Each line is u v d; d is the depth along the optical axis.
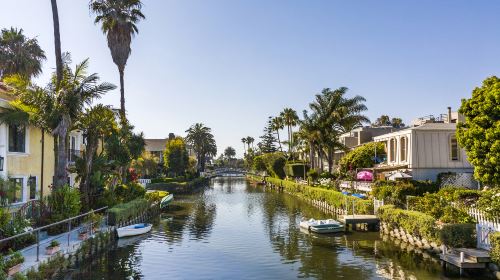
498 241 16.11
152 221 37.09
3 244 17.36
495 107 19.05
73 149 36.34
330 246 25.25
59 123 24.33
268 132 154.00
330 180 55.62
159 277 18.73
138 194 39.06
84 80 25.33
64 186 24.11
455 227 19.19
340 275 18.77
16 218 19.30
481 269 17.77
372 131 67.31
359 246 25.11
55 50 26.80
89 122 29.47
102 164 32.12
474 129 19.70
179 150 85.50
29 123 25.52
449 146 37.66
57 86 25.20
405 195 29.98
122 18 41.53
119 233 27.70
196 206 50.34
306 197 56.66
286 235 29.48
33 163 29.41
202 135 137.25
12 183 23.75
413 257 21.95
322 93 63.56
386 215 28.36
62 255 18.14
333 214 41.56
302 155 93.31
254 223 35.75
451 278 17.66
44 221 22.33
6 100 25.17
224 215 41.50
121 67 43.19
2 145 25.34
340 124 63.34
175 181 74.81
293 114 99.12
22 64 42.06
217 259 22.11
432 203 24.28
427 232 21.48
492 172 19.39
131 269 20.11
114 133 39.34
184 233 30.45
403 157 40.09
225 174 197.25
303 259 21.94
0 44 42.59
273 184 91.25
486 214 19.14
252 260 21.81
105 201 30.75
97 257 22.61
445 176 35.19
